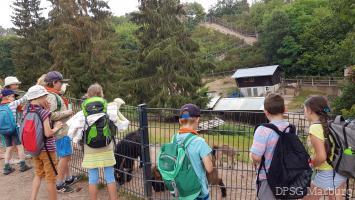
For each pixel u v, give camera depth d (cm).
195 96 2936
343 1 2333
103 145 493
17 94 834
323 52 4778
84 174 697
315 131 374
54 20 3406
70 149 614
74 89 3050
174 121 536
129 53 3384
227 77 5731
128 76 3108
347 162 371
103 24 3366
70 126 496
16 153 905
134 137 596
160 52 2839
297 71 5422
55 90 569
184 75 2920
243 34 8488
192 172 382
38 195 630
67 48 3159
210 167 385
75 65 3131
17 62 4134
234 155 534
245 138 503
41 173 534
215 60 6712
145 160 558
